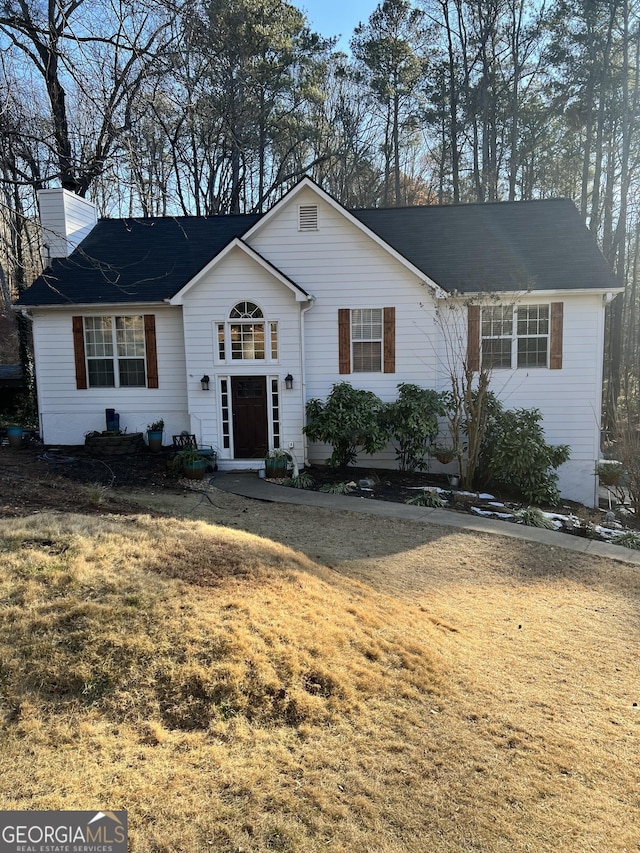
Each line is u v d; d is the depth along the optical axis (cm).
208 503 903
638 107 2138
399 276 1219
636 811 294
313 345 1245
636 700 416
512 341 1243
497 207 1472
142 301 1228
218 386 1184
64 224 1333
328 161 2841
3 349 2891
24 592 404
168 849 235
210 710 330
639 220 2406
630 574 733
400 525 857
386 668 407
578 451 1251
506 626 533
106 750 288
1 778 262
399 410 1158
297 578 524
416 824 266
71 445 1291
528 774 315
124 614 394
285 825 255
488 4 2366
